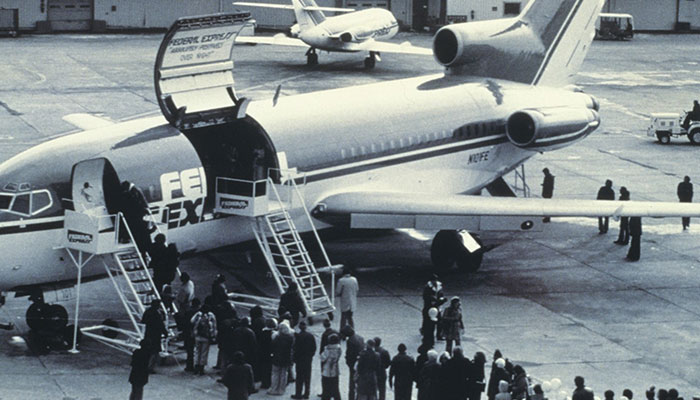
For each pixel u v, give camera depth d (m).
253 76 72.50
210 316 25.12
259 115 31.33
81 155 27.09
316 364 26.41
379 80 71.81
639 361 27.38
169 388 24.31
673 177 48.53
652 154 53.56
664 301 32.38
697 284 34.12
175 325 26.73
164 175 27.97
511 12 103.81
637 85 74.81
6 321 28.33
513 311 31.00
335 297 31.33
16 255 25.69
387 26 78.56
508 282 33.88
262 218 29.59
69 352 26.34
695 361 27.52
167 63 27.78
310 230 32.28
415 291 32.59
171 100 28.22
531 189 45.62
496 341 28.38
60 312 26.84
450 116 35.91
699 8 109.81
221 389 24.42
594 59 87.25
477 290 32.97
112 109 59.41
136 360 22.61
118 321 28.56
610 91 72.06
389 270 34.72
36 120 55.84
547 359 27.19
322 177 31.83
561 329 29.56
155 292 25.95
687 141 57.22
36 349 26.44
